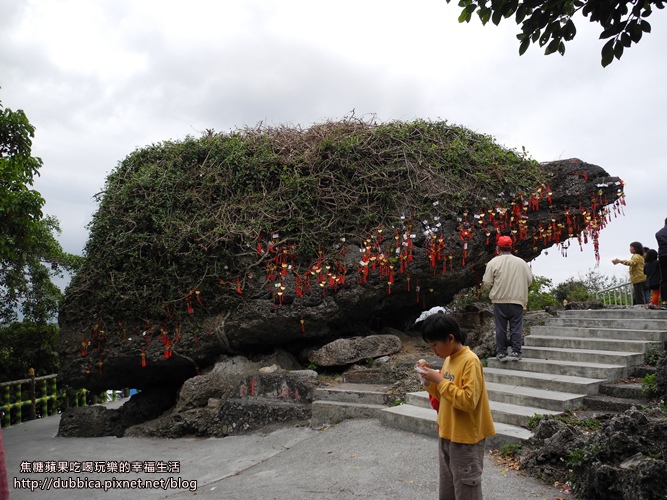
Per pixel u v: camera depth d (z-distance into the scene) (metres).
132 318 8.82
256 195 8.85
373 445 5.75
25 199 8.71
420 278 8.72
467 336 9.34
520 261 7.38
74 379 9.13
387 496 4.46
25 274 12.32
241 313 8.48
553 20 4.58
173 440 7.82
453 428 3.31
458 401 3.20
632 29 4.39
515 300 7.23
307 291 8.44
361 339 8.53
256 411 7.61
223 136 9.80
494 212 8.80
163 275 8.70
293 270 8.52
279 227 8.66
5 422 10.70
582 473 4.23
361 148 9.05
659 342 6.84
